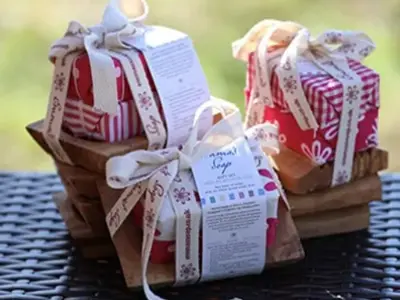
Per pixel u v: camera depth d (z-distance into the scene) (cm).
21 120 325
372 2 371
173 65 165
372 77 166
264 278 165
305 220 174
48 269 167
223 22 359
